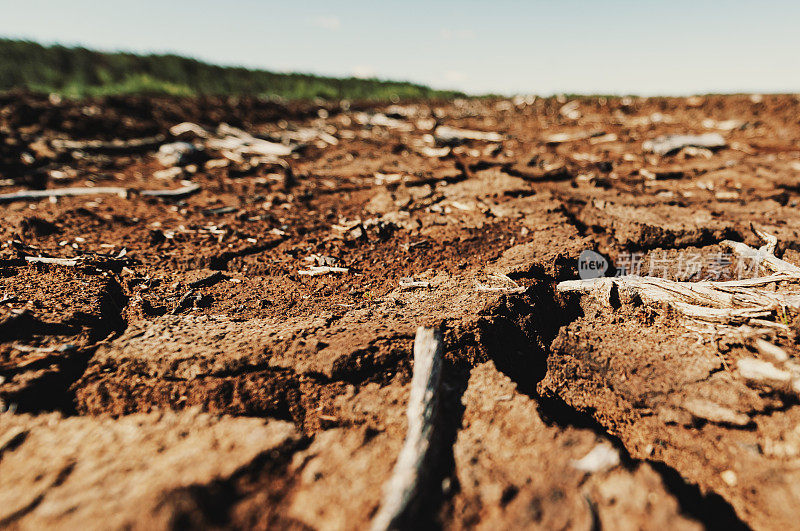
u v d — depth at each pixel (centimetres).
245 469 36
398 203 78
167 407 41
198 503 31
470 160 104
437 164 100
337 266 60
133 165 107
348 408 42
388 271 59
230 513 32
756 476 37
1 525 30
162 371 43
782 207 70
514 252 61
